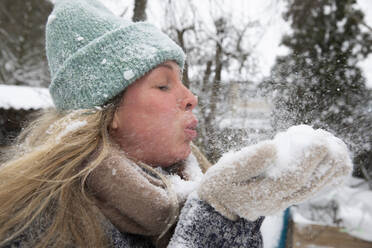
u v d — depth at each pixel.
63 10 0.84
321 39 2.70
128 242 0.65
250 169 0.52
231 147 0.92
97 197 0.65
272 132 0.81
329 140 0.50
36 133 0.85
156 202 0.62
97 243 0.62
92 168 0.62
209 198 0.57
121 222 0.64
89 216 0.63
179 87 0.78
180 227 0.58
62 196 0.64
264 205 0.52
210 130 1.06
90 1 0.92
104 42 0.76
